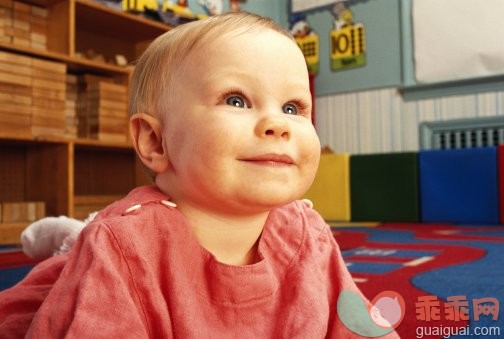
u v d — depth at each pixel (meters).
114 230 0.38
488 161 2.36
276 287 0.43
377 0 3.00
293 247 0.46
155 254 0.40
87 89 2.17
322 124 3.19
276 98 0.38
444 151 2.48
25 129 1.90
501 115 2.58
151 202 0.41
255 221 0.42
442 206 2.48
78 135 2.19
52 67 1.98
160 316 0.37
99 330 0.34
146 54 0.43
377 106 3.00
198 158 0.37
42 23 2.05
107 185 2.52
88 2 2.07
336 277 0.48
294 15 3.32
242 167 0.37
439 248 1.47
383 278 0.99
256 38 0.39
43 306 0.36
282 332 0.40
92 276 0.36
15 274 1.12
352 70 3.08
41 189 2.09
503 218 2.33
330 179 2.76
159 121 0.41
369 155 2.67
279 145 0.37
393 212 2.60
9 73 1.85
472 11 2.69
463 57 2.72
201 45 0.39
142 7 2.40
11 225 1.84
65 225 0.87
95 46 2.47
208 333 0.38
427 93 2.81
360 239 1.74
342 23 3.12
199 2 2.93
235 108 0.37
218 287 0.40
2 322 0.46
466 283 0.93
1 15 1.90
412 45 2.88
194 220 0.41
